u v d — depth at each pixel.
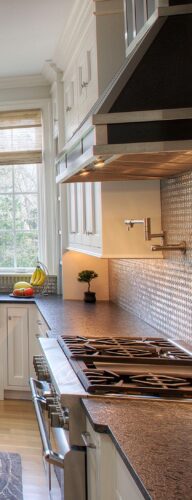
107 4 2.46
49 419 1.99
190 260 2.00
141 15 1.78
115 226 2.40
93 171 1.96
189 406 1.40
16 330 4.02
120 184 2.40
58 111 3.83
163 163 1.70
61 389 1.56
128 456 1.04
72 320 2.93
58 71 3.82
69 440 1.54
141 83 1.35
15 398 4.10
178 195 2.13
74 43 3.12
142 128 1.30
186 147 1.30
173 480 0.92
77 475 1.52
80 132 1.58
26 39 3.35
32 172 4.56
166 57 1.37
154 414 1.33
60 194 3.93
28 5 2.84
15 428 3.45
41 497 2.50
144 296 2.80
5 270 4.58
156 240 2.39
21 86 4.36
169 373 1.71
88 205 2.83
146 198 2.40
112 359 1.86
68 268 3.96
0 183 4.59
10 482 2.65
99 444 1.30
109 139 1.30
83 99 2.89
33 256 4.59
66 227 3.91
